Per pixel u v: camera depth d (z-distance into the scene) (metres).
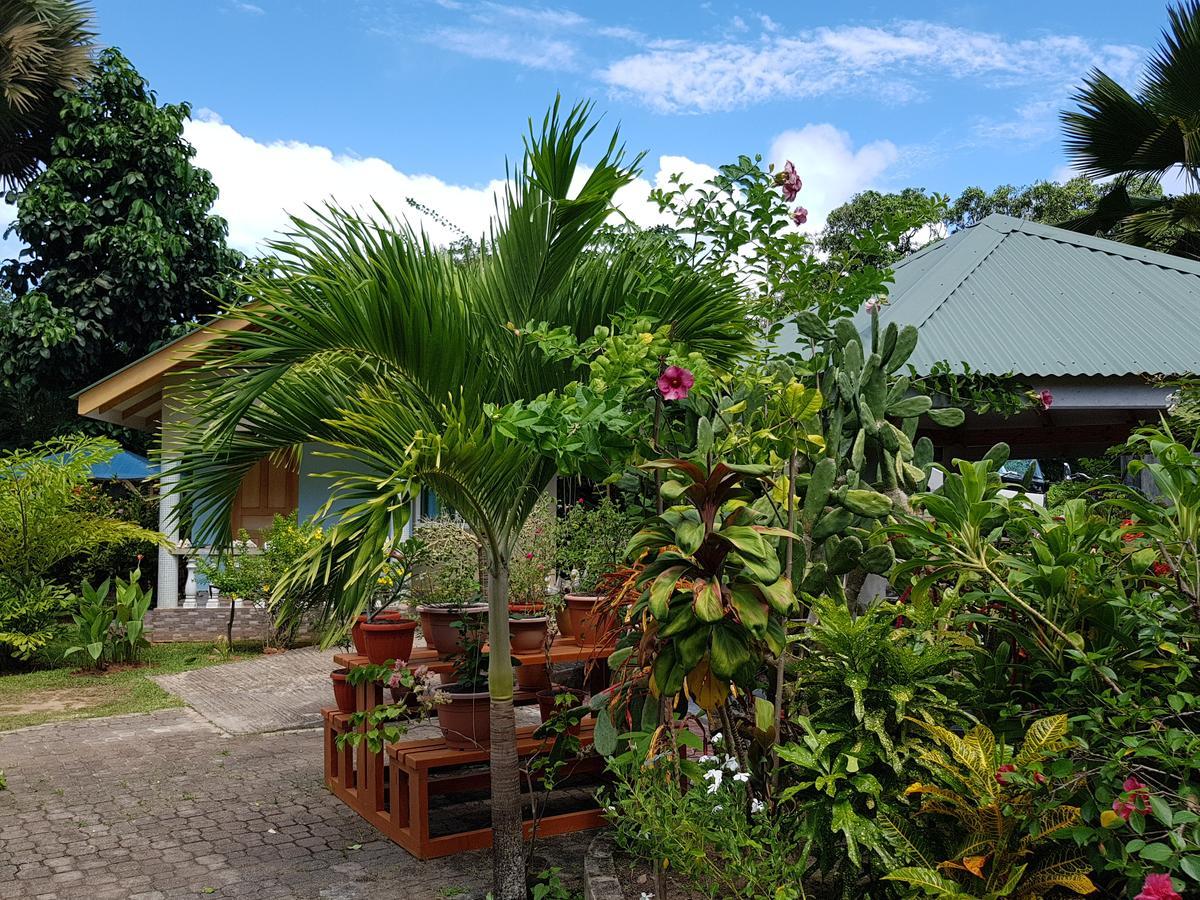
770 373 4.38
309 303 4.00
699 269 4.54
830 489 3.80
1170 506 2.98
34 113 17.98
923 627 3.28
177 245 17.06
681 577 3.18
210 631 12.05
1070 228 17.36
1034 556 3.09
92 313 16.97
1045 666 3.07
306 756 6.86
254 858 4.84
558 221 4.07
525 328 3.77
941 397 7.26
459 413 3.89
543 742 4.99
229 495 4.70
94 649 9.81
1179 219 15.66
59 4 17.86
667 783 3.27
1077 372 7.47
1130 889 2.50
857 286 4.63
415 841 4.83
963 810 2.72
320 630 4.46
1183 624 2.79
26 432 18.14
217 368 4.14
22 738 7.43
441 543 5.69
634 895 3.67
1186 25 14.13
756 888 3.02
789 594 3.11
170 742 7.29
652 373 3.62
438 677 6.15
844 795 2.91
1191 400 5.14
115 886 4.50
